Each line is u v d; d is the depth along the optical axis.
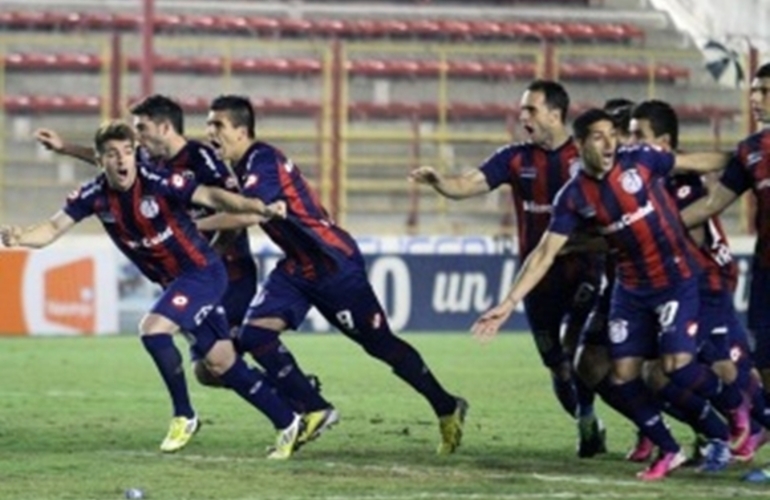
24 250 55.59
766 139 24.67
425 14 72.31
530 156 28.03
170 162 27.11
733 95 68.94
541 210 28.12
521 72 69.81
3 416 33.47
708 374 24.56
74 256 55.88
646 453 26.70
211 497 21.98
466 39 71.56
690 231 25.61
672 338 24.34
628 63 71.06
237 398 37.66
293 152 66.81
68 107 66.81
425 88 69.50
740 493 22.56
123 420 32.84
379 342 27.58
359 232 64.75
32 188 64.50
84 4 69.94
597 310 26.27
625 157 24.11
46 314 55.81
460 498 21.78
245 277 29.47
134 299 56.31
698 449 26.09
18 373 43.22
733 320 26.55
